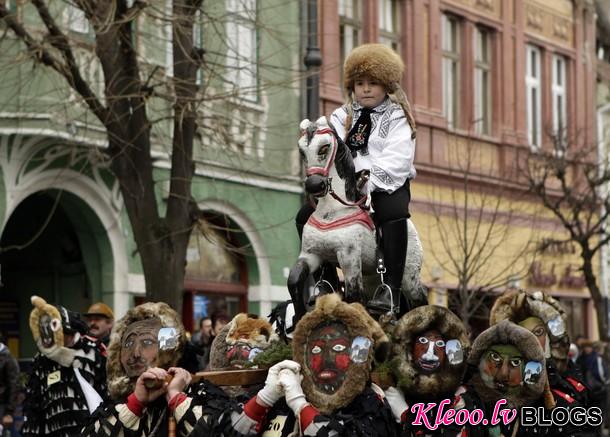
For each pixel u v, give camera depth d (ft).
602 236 137.49
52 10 72.90
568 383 37.81
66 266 86.69
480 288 91.30
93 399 40.65
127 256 84.33
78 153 78.07
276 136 96.89
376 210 31.81
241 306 96.12
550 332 38.22
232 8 82.94
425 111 117.29
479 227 109.09
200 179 88.58
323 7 105.09
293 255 99.19
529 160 124.88
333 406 27.27
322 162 30.35
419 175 114.93
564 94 142.82
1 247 89.56
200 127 72.74
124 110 62.75
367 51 32.45
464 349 31.73
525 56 135.03
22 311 88.74
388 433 27.73
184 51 62.18
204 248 92.53
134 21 72.90
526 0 135.13
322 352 27.48
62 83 74.79
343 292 32.42
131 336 32.17
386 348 27.78
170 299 62.08
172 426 29.37
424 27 118.52
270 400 27.78
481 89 128.88
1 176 74.74
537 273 129.29
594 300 111.34
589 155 139.23
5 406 61.77
